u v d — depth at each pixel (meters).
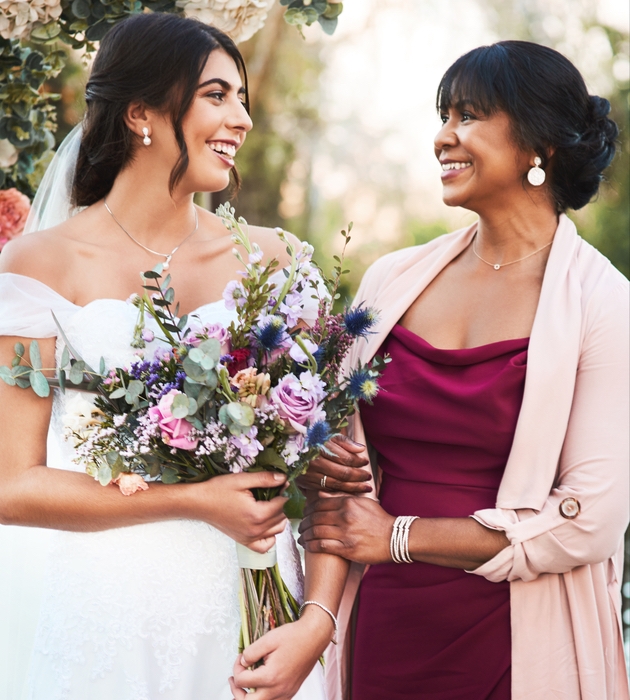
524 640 2.19
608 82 9.97
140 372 1.87
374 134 11.73
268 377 1.86
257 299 1.90
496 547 2.16
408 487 2.35
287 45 10.93
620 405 2.17
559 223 2.38
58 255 2.09
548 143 2.27
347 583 2.43
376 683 2.35
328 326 2.01
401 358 2.38
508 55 2.28
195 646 1.99
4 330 1.96
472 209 2.37
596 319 2.21
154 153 2.10
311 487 2.29
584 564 2.16
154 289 1.92
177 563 2.00
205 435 1.84
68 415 1.90
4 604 2.23
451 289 2.43
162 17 2.10
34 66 2.84
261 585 2.02
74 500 1.94
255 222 11.10
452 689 2.26
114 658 1.95
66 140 2.28
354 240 11.91
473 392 2.24
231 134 2.09
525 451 2.18
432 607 2.27
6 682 2.21
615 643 2.28
